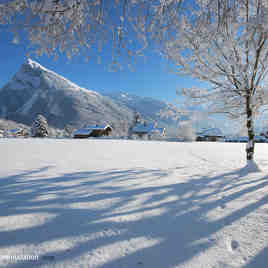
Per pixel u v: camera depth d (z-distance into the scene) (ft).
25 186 8.18
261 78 15.58
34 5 6.25
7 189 7.70
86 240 4.20
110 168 13.21
